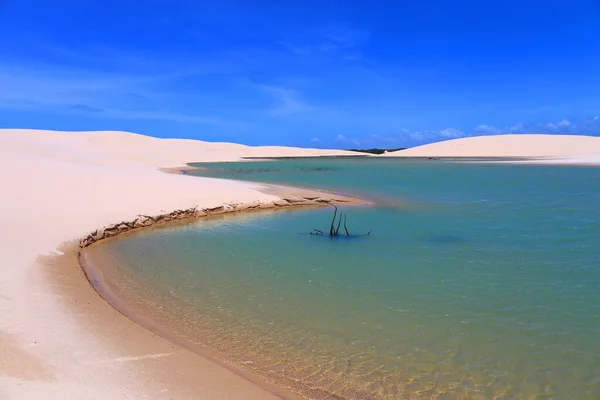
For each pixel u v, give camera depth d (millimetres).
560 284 7844
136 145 60188
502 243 10906
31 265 7852
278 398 4535
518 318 6484
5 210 11617
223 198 16766
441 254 10039
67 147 36469
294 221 14523
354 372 5133
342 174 33938
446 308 6891
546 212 14992
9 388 4023
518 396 4668
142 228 13188
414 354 5523
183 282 8242
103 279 8367
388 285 7984
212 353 5523
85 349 5109
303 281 8266
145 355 5160
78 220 11797
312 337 5988
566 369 5145
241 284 8133
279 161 58812
